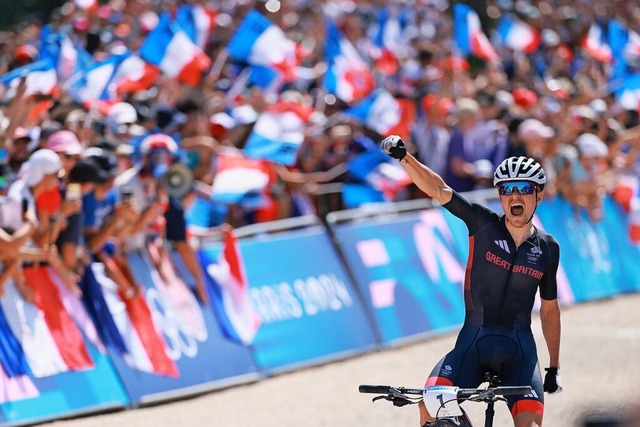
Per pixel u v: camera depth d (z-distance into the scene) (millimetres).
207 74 32031
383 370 26156
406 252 30844
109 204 22500
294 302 26984
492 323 14148
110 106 25469
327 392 23766
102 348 21938
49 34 30953
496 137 34531
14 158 21797
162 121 26531
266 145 27688
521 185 13789
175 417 21219
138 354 22578
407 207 31578
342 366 26812
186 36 27219
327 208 31344
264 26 29922
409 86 36844
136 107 25969
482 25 50500
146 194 23078
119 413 21531
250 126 29000
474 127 33969
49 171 20234
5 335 20250
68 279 21344
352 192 30656
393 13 39469
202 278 24734
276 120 28188
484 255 14148
